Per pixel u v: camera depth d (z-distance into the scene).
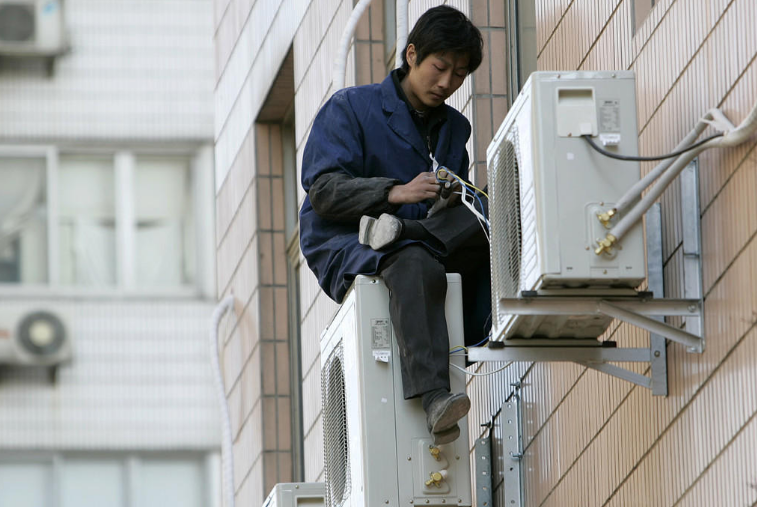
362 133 14.30
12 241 53.31
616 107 11.98
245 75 30.42
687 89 12.68
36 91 52.44
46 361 49.06
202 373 49.53
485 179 17.30
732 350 11.65
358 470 13.45
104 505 48.94
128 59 52.72
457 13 13.94
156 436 49.03
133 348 49.66
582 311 12.08
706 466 11.92
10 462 48.88
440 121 14.55
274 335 28.25
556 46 15.80
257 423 28.20
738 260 11.62
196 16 53.09
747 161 11.56
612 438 13.64
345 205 13.74
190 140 53.28
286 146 28.92
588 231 11.79
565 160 11.88
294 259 27.98
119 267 53.44
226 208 32.28
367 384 13.33
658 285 12.82
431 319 13.15
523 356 12.97
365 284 13.50
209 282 53.38
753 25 11.59
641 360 12.84
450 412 12.69
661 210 12.88
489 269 14.43
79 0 52.41
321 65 24.16
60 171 53.53
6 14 51.81
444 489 13.27
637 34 13.77
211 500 48.88
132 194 53.78
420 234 13.57
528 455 15.80
